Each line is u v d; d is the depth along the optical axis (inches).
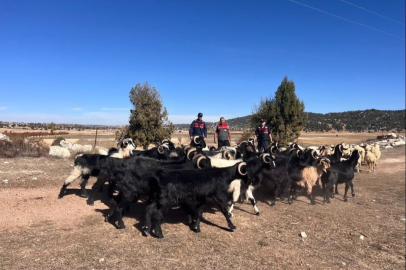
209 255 213.9
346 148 665.6
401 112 4330.7
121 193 248.7
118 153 355.3
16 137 703.7
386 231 295.6
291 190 390.0
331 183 381.1
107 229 248.2
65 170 494.6
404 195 442.6
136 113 773.3
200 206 251.1
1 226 240.4
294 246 243.9
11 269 176.2
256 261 211.8
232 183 264.4
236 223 284.4
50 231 237.6
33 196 327.6
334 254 236.8
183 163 306.7
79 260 192.5
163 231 251.9
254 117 1188.5
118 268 186.2
